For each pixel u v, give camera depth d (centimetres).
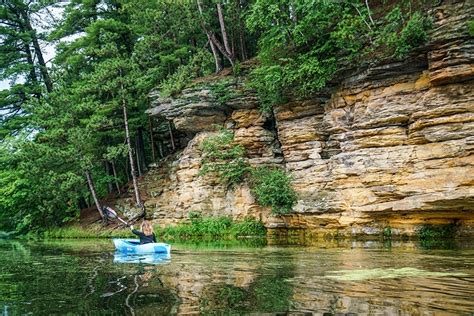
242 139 2372
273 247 1594
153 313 610
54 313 634
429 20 1625
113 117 3192
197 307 639
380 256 1176
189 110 2523
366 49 1825
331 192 1914
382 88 1770
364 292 709
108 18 3400
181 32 2912
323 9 1936
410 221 1697
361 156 1783
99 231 3016
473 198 1491
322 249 1451
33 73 3766
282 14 2067
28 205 3466
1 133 3566
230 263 1144
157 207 2775
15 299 743
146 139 3816
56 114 3184
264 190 2130
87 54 3253
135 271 1045
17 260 1450
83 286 855
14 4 3672
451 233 1630
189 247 1700
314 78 1973
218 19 2903
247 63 2547
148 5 3020
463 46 1508
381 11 1938
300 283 807
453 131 1543
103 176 3434
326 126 1980
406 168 1652
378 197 1731
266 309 616
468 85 1533
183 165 2608
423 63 1659
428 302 634
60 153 2977
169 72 2956
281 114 2175
